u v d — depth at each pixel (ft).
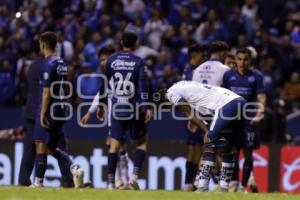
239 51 130.21
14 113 169.89
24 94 176.14
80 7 211.61
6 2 213.46
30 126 130.21
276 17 220.43
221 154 119.44
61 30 203.72
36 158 124.16
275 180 162.20
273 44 204.54
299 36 209.46
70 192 103.81
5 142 161.07
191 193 106.83
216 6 216.54
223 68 130.82
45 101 120.78
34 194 100.68
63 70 122.11
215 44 131.23
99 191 106.52
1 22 208.13
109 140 124.67
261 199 101.60
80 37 197.06
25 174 130.62
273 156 162.40
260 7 220.02
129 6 211.20
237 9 209.26
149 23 204.44
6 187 112.47
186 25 200.03
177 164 160.76
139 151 123.44
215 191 116.57
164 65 189.16
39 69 128.26
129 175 155.12
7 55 189.47
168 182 160.86
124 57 121.39
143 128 122.83
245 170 134.72
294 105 189.67
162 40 199.11
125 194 102.68
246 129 132.16
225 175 117.91
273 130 168.86
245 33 206.18
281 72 203.10
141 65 120.98
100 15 208.13
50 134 122.83
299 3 223.92
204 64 131.23
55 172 158.40
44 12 208.23
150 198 98.53
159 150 161.17
